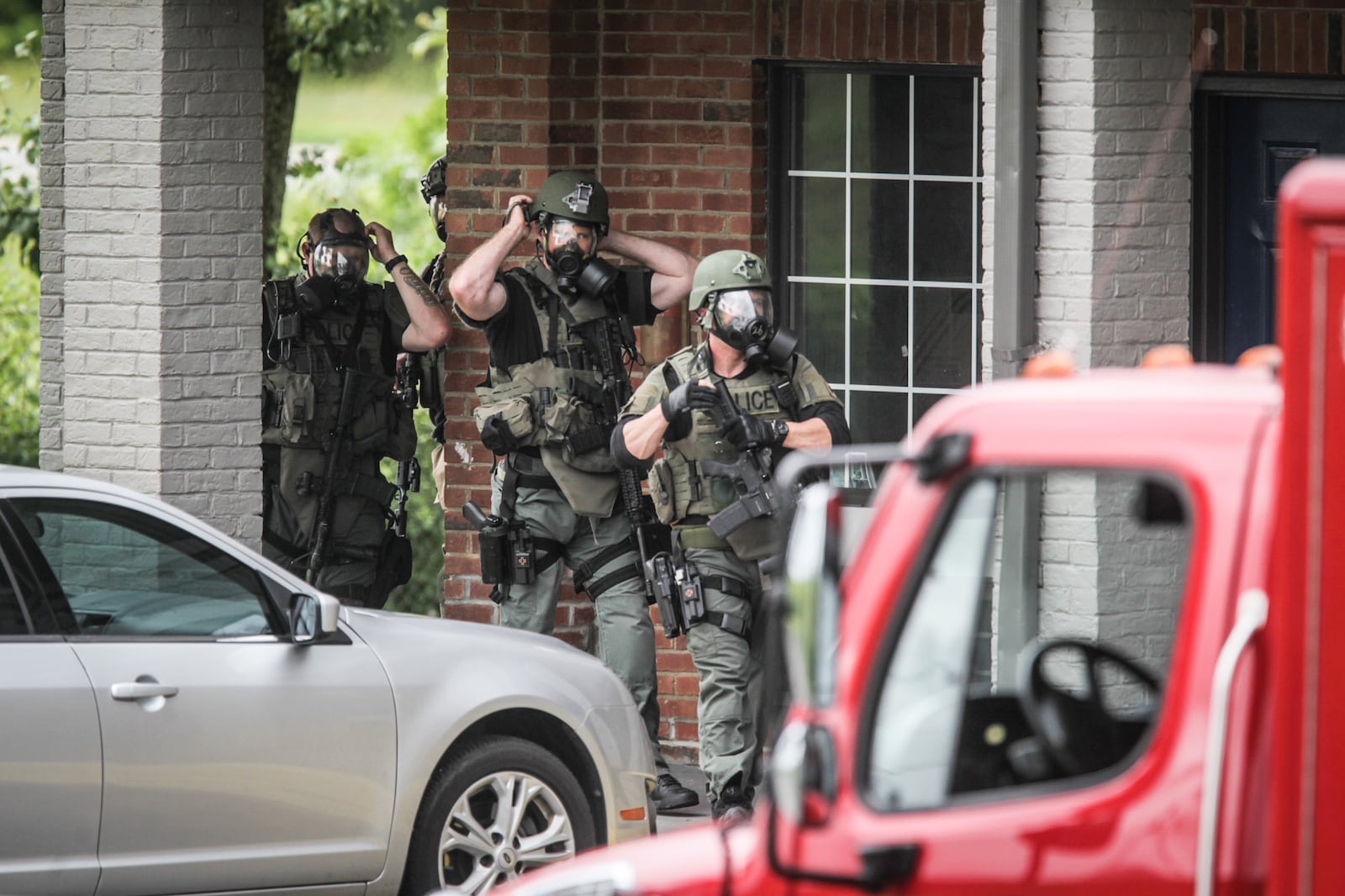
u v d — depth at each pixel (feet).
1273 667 34.40
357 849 73.97
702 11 110.32
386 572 114.62
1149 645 39.24
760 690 90.74
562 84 112.57
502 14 112.37
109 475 106.93
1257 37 101.45
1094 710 40.14
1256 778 34.63
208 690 70.59
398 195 269.64
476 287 99.40
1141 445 36.88
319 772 72.95
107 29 105.09
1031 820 37.06
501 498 101.24
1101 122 86.28
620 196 112.06
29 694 66.95
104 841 68.44
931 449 38.50
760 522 87.61
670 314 112.16
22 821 66.69
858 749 38.65
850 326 112.16
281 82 206.28
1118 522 39.29
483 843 77.25
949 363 111.34
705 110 110.93
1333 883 33.42
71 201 106.32
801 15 108.99
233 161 106.83
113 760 68.39
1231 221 104.12
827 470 89.81
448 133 113.60
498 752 77.71
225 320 107.14
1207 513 35.88
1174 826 35.60
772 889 40.09
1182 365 41.55
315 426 110.32
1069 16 86.38
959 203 110.73
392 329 113.80
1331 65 101.50
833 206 111.75
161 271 105.29
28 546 69.26
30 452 227.20
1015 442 38.09
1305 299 33.88
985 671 39.96
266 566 73.87
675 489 89.45
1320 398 33.76
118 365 106.32
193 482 106.83
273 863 72.13
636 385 113.09
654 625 113.80
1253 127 103.81
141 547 71.51
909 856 37.81
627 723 82.02
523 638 81.46
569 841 79.20
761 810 40.68
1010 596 40.27
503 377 101.09
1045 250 87.61
